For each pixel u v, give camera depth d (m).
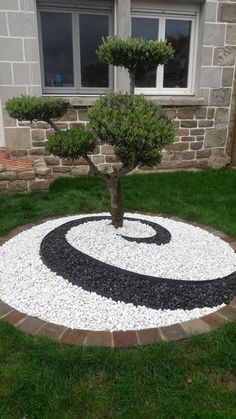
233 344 2.26
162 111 2.82
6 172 4.98
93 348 2.19
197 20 6.01
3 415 1.81
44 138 5.84
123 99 2.79
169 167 6.59
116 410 1.84
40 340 2.24
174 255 3.12
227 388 1.97
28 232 3.78
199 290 2.72
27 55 5.38
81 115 5.86
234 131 6.71
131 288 2.68
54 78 5.88
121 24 5.54
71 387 1.94
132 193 5.23
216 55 6.10
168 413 1.82
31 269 2.99
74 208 4.58
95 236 3.34
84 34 5.75
